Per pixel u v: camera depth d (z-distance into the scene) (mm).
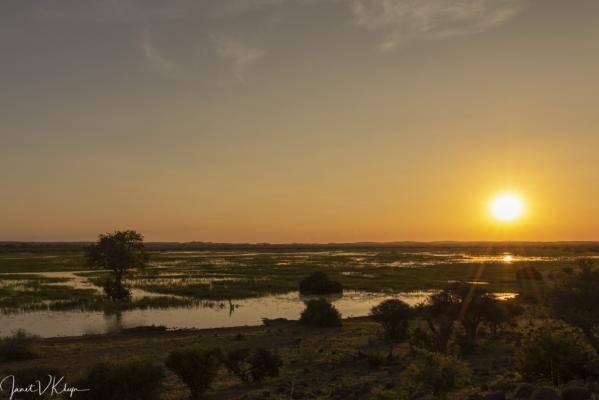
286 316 45781
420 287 68000
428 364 15109
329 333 34125
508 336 28859
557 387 14469
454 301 26797
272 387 18641
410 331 31344
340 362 23312
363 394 16500
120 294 53875
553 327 29734
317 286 62312
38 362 24859
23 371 18047
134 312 47281
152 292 61594
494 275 84250
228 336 33125
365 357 23922
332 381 19297
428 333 27719
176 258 151500
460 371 14805
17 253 177750
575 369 15312
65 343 31984
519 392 13258
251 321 43031
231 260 139500
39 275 85875
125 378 15570
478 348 25438
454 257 163250
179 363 17438
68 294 57562
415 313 31891
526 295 52250
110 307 48969
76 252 187250
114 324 41281
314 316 38219
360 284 70750
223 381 20516
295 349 27641
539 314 37250
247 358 23000
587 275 21141
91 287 67062
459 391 15125
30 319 43219
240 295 59406
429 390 14875
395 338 30328
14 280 75750
